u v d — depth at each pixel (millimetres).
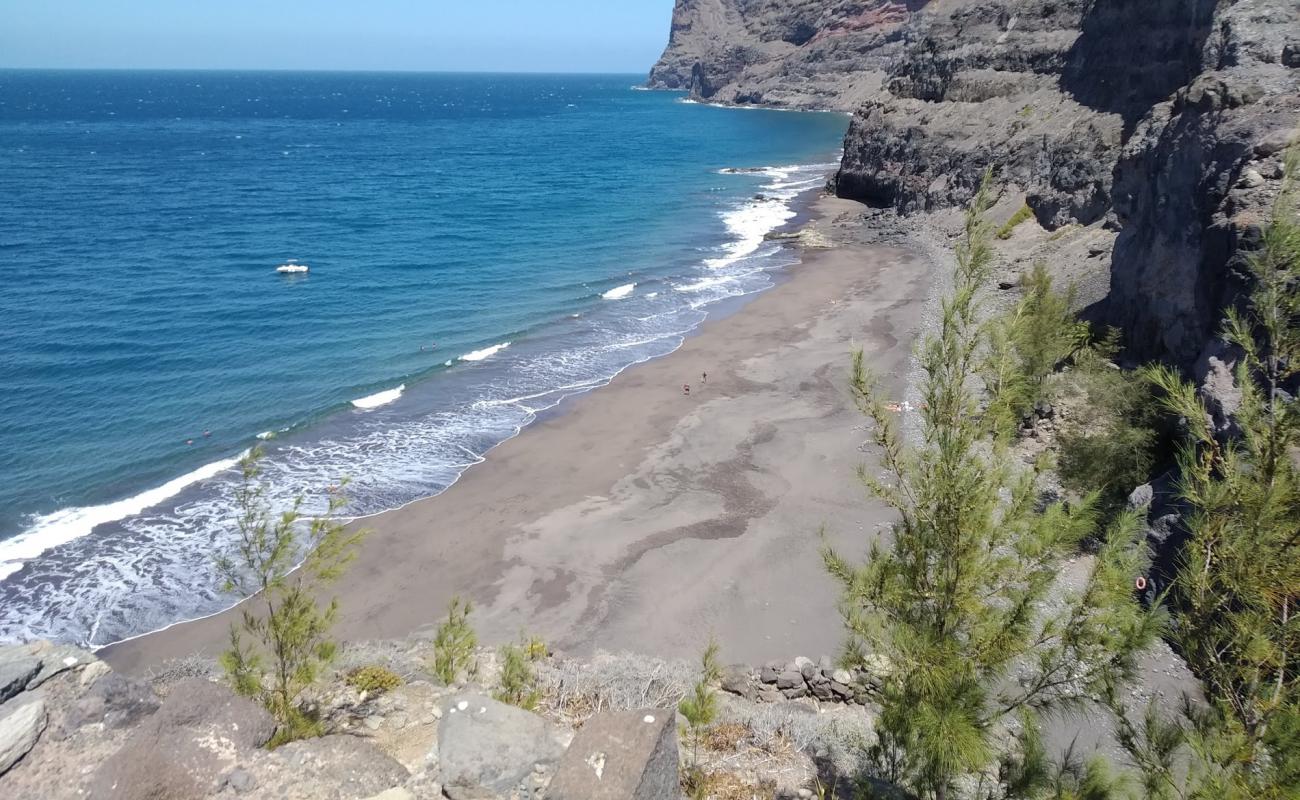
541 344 43156
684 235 69562
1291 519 8602
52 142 135000
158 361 39531
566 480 29250
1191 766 8211
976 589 9625
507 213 78188
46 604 22312
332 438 32438
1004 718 12656
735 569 23891
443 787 9625
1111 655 9109
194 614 21984
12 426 32469
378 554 24812
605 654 19969
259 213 75312
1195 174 26844
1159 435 23422
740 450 31031
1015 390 10000
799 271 57000
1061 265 44219
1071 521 9477
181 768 9555
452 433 33000
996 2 77438
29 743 9961
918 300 48469
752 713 15023
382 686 14336
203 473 29328
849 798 12180
